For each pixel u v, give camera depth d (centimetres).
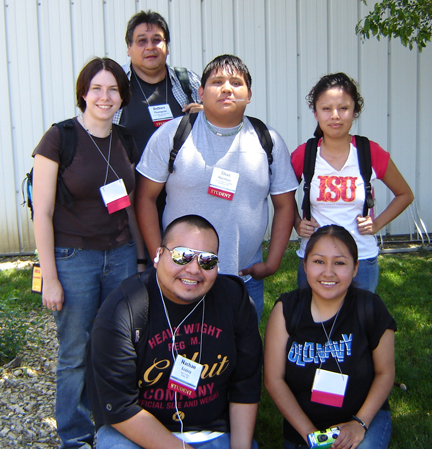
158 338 206
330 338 231
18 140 661
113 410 200
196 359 211
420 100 704
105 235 254
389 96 699
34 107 658
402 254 662
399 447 274
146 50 316
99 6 648
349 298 235
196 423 216
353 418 227
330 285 226
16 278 579
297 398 239
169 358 207
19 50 644
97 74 247
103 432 211
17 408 307
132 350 203
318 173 289
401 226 720
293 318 236
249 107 688
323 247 227
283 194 286
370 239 295
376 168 292
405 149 711
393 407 310
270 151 273
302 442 236
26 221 677
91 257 251
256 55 679
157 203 309
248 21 671
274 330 239
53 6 641
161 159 268
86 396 267
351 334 231
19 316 387
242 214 266
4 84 648
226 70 253
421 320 439
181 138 264
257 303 297
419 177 720
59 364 259
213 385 214
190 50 669
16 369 355
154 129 323
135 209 288
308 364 232
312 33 682
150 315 208
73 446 262
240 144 264
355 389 230
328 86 278
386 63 691
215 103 254
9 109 654
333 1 677
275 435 290
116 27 656
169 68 342
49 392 328
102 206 252
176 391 208
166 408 211
